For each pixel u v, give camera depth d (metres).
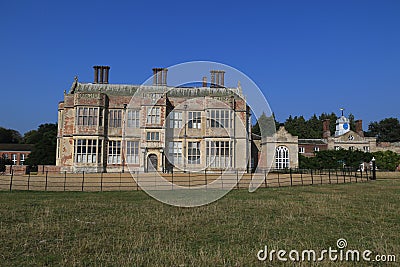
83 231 10.55
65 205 15.54
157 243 9.13
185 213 13.71
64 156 40.94
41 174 36.00
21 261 7.70
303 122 96.69
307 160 51.03
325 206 15.41
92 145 40.47
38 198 18.17
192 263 7.46
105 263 7.53
